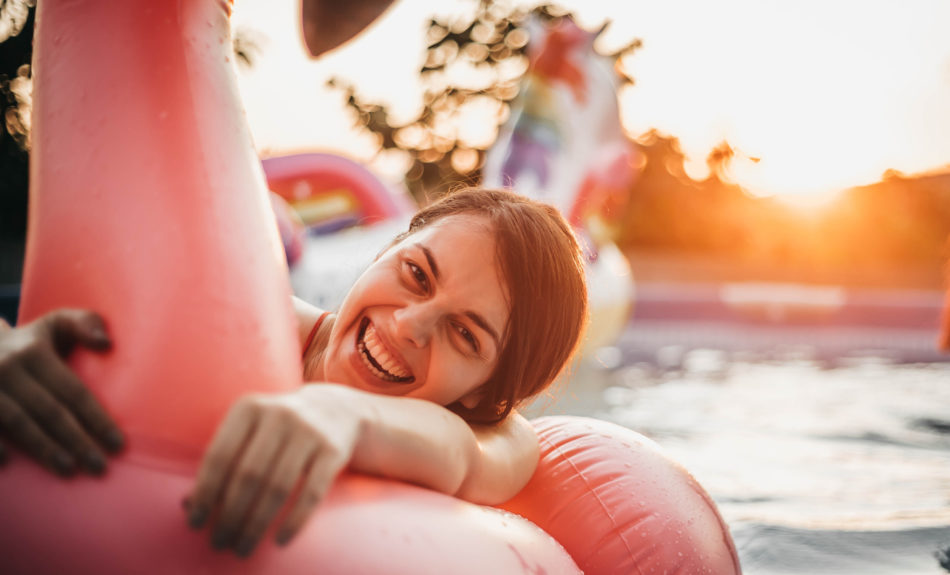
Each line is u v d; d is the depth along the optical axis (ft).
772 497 8.77
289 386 3.05
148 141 3.04
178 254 2.92
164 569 2.58
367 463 3.18
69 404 2.65
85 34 3.22
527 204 4.82
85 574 2.56
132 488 2.63
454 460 3.64
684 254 47.21
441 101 32.73
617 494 4.86
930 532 7.16
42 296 3.00
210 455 2.43
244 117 3.43
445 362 4.40
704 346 24.64
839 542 6.78
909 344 25.93
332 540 2.86
